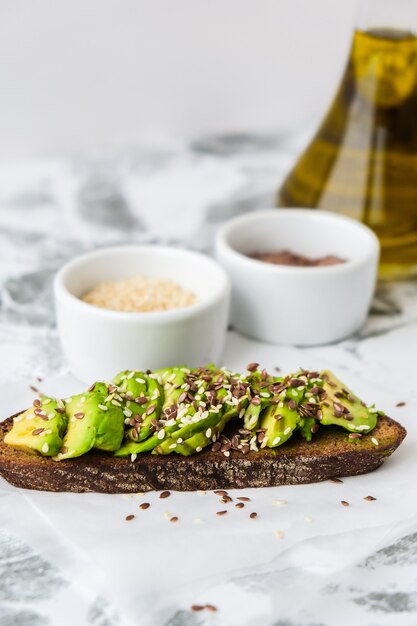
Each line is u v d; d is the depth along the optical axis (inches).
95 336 20.8
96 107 32.1
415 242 24.1
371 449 19.1
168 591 17.4
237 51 31.8
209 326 21.3
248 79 32.3
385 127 23.5
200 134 32.8
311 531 18.3
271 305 22.4
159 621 17.0
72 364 21.5
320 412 19.2
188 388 19.4
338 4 31.4
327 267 22.2
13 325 23.1
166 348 21.0
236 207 27.4
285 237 24.0
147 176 29.0
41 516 18.6
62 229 26.4
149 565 17.7
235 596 17.4
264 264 22.3
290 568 17.8
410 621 17.1
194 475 19.0
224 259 22.8
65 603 17.3
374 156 23.7
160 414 19.2
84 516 18.5
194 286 22.6
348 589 17.6
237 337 22.9
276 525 18.4
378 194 23.8
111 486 19.0
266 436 19.0
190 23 31.2
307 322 22.5
